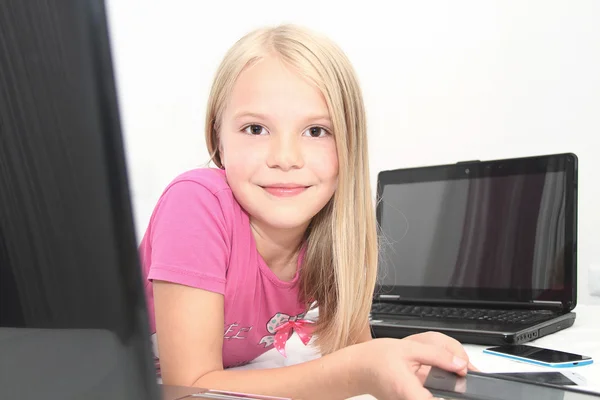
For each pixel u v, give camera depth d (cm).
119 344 21
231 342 85
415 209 123
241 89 70
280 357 91
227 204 74
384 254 123
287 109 69
